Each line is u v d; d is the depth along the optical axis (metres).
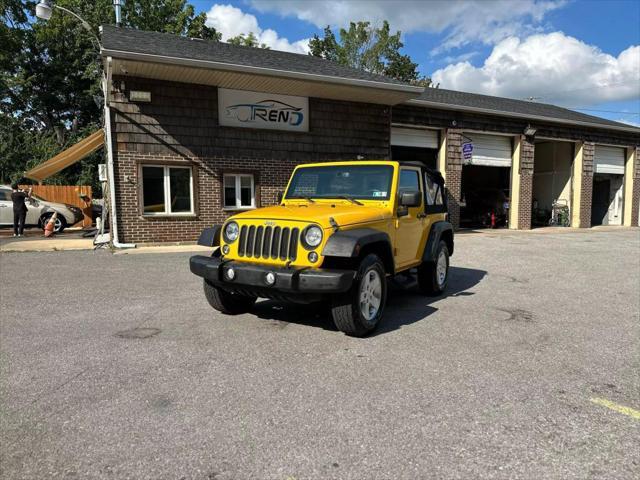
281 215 4.73
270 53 14.65
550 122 19.84
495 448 2.73
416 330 5.07
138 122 11.88
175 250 11.52
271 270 4.37
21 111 33.53
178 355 4.19
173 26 29.84
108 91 11.52
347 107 14.65
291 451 2.67
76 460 2.56
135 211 12.05
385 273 5.12
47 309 5.82
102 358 4.10
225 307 5.44
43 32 29.47
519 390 3.53
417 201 5.35
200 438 2.80
